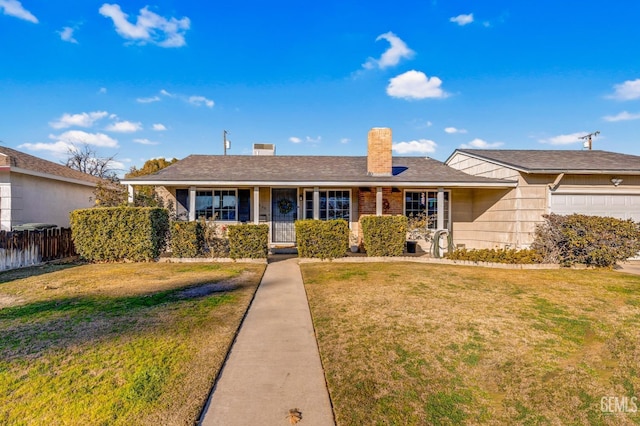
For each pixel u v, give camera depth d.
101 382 2.96
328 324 4.48
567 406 2.74
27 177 11.34
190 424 2.44
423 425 2.46
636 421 2.57
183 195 12.58
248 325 4.53
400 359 3.47
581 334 4.16
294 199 13.04
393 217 10.13
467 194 13.12
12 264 8.52
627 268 8.87
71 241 10.51
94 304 5.24
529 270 8.40
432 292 6.10
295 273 8.12
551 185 10.33
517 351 3.68
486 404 2.74
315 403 2.75
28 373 3.11
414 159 14.94
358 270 8.33
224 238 10.57
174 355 3.49
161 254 10.74
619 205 10.50
